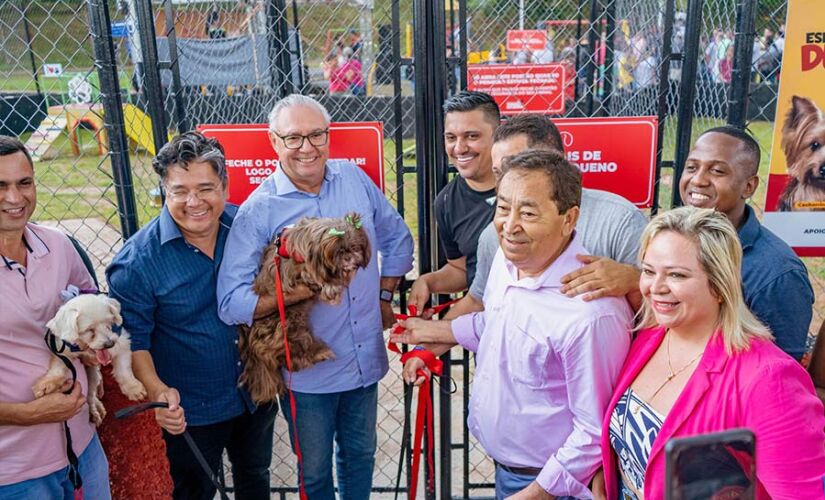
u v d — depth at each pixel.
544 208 2.00
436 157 3.10
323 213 2.92
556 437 2.23
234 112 5.61
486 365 2.37
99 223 7.95
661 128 3.29
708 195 2.53
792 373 1.69
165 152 2.54
